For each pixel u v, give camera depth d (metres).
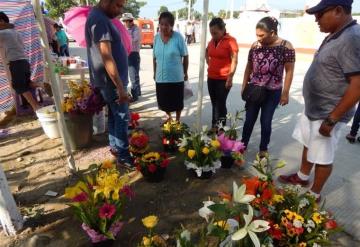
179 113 4.74
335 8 2.37
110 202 2.30
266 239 1.97
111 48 3.03
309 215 2.14
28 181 3.36
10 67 5.09
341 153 4.11
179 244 1.88
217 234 1.74
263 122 3.66
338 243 2.42
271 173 2.35
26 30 6.69
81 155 3.98
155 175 3.24
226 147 3.42
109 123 3.68
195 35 27.12
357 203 2.96
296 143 4.43
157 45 4.31
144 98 6.92
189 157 3.25
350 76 2.32
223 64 4.20
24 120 5.39
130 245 2.42
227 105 6.41
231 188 3.21
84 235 2.53
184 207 2.89
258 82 3.52
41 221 2.69
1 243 2.44
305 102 2.82
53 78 3.09
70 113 3.94
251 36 22.27
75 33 4.30
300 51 17.03
